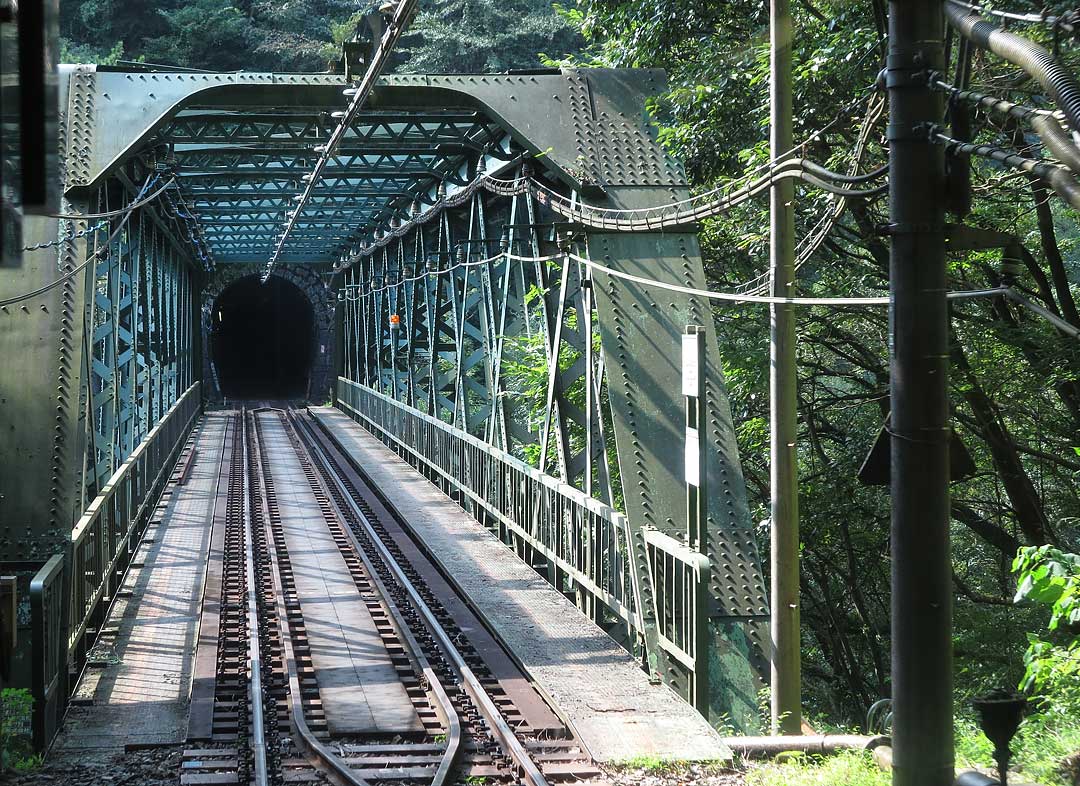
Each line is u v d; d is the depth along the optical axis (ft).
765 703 27.84
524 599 35.27
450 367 64.39
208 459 79.82
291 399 165.48
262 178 59.98
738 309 46.88
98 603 31.48
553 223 33.50
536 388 47.44
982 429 45.01
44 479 29.78
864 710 48.73
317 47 150.51
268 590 38.37
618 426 31.55
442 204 56.29
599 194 34.81
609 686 26.50
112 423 39.50
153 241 58.44
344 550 46.24
